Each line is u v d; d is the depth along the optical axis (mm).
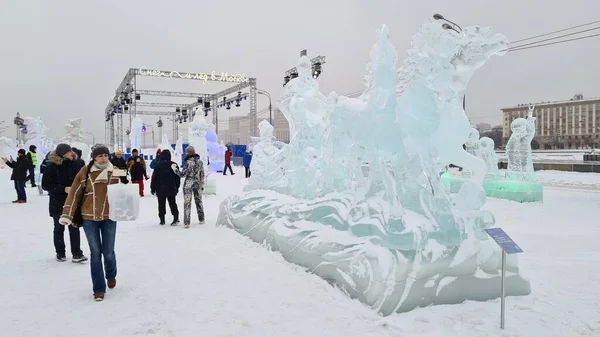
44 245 7895
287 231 6676
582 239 8188
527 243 7859
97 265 5035
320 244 5672
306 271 5914
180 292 5234
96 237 5074
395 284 4469
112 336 4059
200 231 9070
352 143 6266
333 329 4141
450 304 4711
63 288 5473
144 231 9117
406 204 5246
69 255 7199
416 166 5293
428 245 4793
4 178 26531
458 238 4910
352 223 5441
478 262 4887
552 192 17453
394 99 5242
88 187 5082
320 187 7406
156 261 6641
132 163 15812
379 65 5234
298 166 8102
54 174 6668
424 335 3984
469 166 5363
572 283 5504
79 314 4594
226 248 7461
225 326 4246
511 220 10477
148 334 4094
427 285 4609
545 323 4246
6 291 5355
